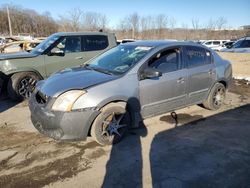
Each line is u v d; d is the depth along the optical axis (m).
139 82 4.39
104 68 4.71
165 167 3.67
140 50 4.81
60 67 7.30
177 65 4.98
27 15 56.25
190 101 5.30
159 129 4.89
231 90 7.88
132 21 44.19
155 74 4.27
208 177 3.44
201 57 5.46
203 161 3.82
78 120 3.87
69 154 3.99
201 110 5.93
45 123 3.93
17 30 54.47
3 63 6.52
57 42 7.26
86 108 3.89
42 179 3.40
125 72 4.34
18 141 4.44
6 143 4.37
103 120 4.10
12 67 6.61
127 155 3.97
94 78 4.23
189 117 5.50
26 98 6.88
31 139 4.51
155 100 4.66
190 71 5.13
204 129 4.93
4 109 6.16
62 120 3.81
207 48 5.67
